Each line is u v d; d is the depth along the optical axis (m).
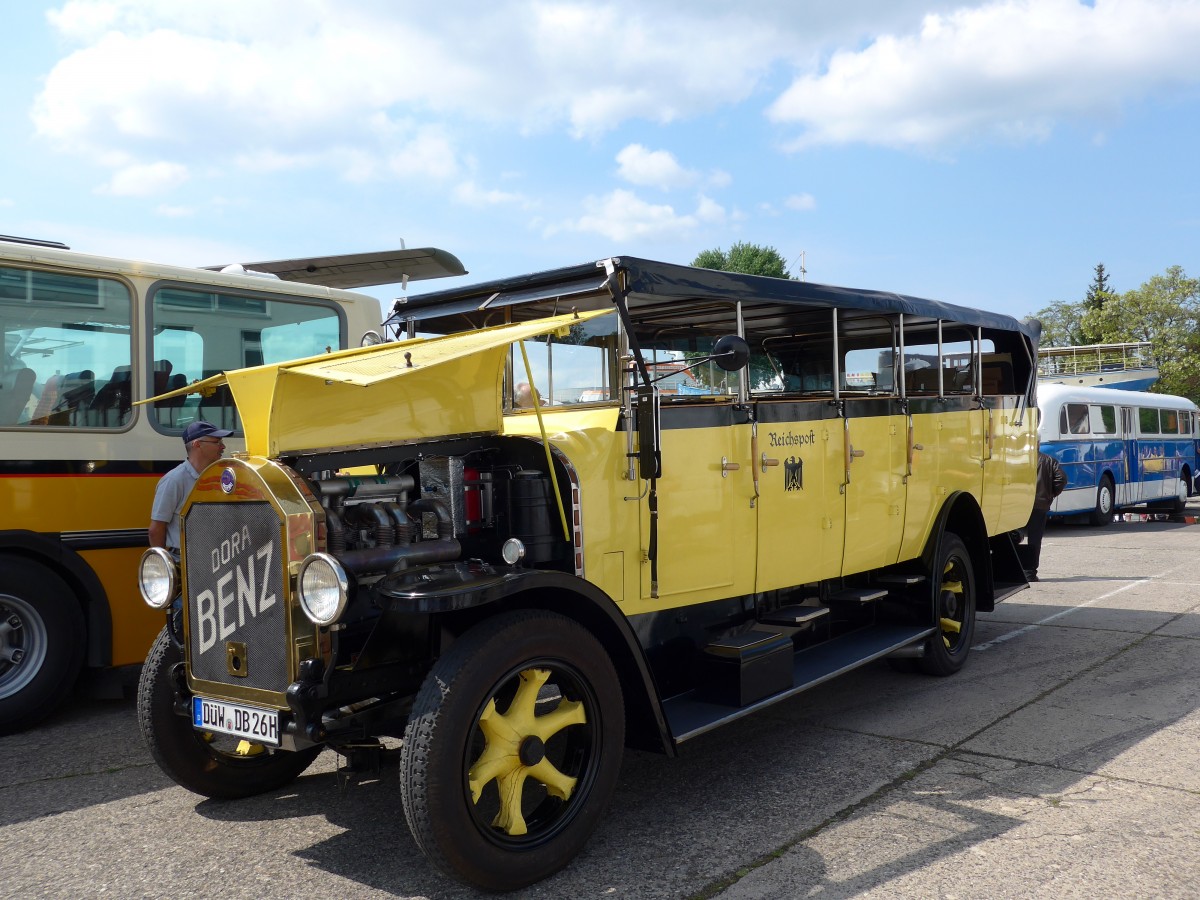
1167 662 6.31
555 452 3.81
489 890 3.10
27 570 5.36
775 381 6.00
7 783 4.42
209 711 3.46
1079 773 4.23
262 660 3.24
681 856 3.43
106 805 4.10
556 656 3.30
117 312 5.95
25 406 5.51
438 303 4.91
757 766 4.44
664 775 4.35
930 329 6.36
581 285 4.11
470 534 3.86
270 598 3.20
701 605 4.52
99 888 3.27
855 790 4.08
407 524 3.53
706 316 5.14
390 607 3.06
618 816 3.85
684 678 4.41
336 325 7.25
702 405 4.50
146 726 3.85
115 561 5.80
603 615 3.53
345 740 3.28
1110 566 11.54
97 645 5.68
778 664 4.43
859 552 5.44
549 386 4.68
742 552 4.61
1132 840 3.48
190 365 6.33
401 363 3.33
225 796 4.09
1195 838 3.50
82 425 5.73
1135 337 55.44
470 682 3.04
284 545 3.14
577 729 3.52
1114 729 4.87
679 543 4.28
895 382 5.85
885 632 5.75
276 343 6.86
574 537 3.79
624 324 3.98
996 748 4.61
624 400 4.09
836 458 5.26
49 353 5.62
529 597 3.53
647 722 3.66
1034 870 3.25
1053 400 16.27
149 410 6.04
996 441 7.05
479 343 3.52
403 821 3.86
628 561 4.05
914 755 4.54
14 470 5.40
